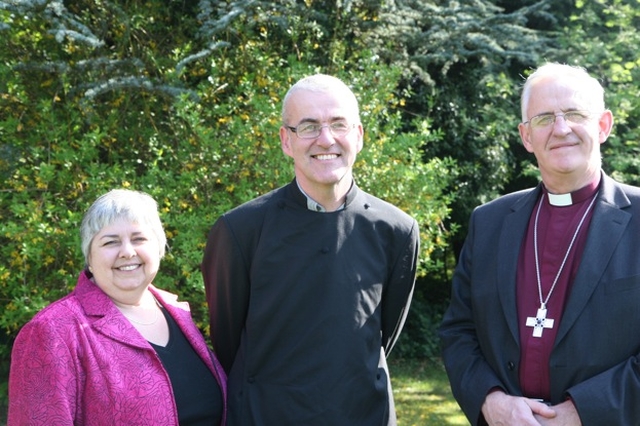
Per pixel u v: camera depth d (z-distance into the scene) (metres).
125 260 2.66
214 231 3.07
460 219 9.35
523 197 3.01
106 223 2.66
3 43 6.26
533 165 8.91
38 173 5.43
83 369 2.49
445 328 3.08
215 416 2.83
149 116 6.14
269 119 5.53
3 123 5.75
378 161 5.70
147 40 6.79
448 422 6.91
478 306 2.92
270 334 2.90
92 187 5.39
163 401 2.57
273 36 6.83
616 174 8.11
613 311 2.63
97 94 5.48
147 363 2.60
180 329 2.87
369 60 6.28
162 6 6.92
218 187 5.77
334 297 2.88
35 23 6.06
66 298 2.64
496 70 8.55
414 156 5.98
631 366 2.60
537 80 2.80
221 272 3.04
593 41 8.22
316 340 2.85
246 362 2.95
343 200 2.98
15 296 5.44
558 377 2.67
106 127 5.82
